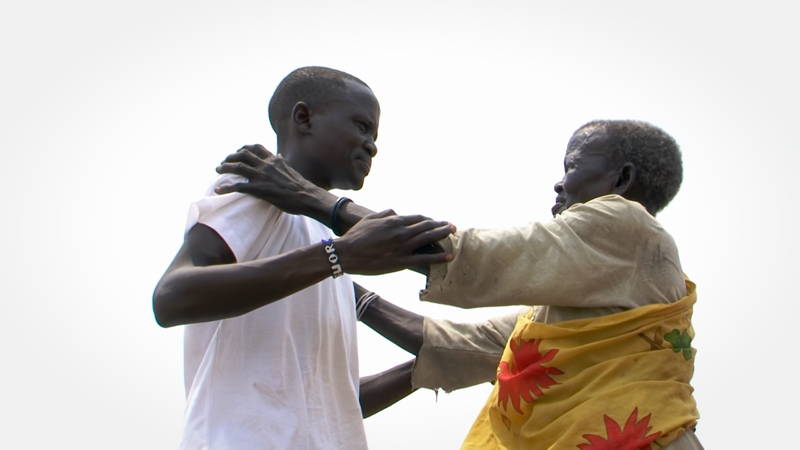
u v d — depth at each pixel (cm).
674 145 413
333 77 388
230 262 341
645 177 403
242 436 335
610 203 370
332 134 379
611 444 350
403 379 458
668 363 365
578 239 360
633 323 365
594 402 357
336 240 323
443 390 457
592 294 362
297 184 351
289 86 391
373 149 388
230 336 350
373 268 324
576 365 369
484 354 451
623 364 362
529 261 353
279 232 360
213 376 347
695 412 367
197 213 339
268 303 321
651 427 351
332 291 374
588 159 406
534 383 373
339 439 363
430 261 335
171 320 322
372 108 390
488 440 395
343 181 385
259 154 361
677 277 378
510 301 353
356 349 394
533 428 370
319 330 362
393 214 335
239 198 350
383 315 462
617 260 363
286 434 340
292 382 350
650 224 371
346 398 374
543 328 373
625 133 406
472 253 348
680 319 374
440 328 458
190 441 341
